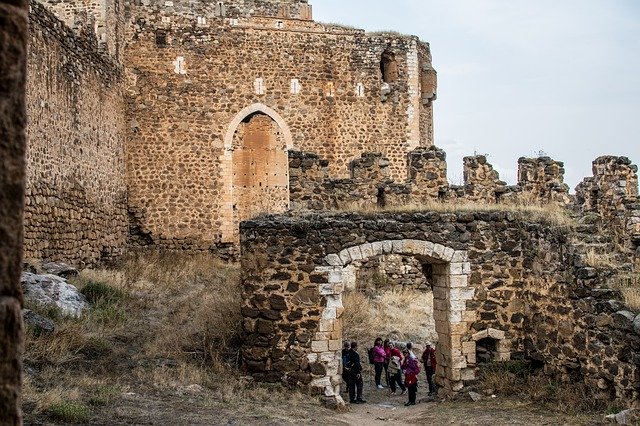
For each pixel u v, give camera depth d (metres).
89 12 28.45
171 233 32.09
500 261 15.76
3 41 3.53
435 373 16.61
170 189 32.19
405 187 19.53
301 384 15.09
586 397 12.93
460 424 12.59
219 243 32.47
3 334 3.47
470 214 15.76
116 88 30.19
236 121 33.19
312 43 34.47
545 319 14.76
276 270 15.34
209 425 11.05
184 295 22.28
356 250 15.38
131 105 31.94
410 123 35.66
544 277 14.85
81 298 18.31
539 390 13.96
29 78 19.64
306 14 36.19
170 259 29.27
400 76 35.69
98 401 11.62
